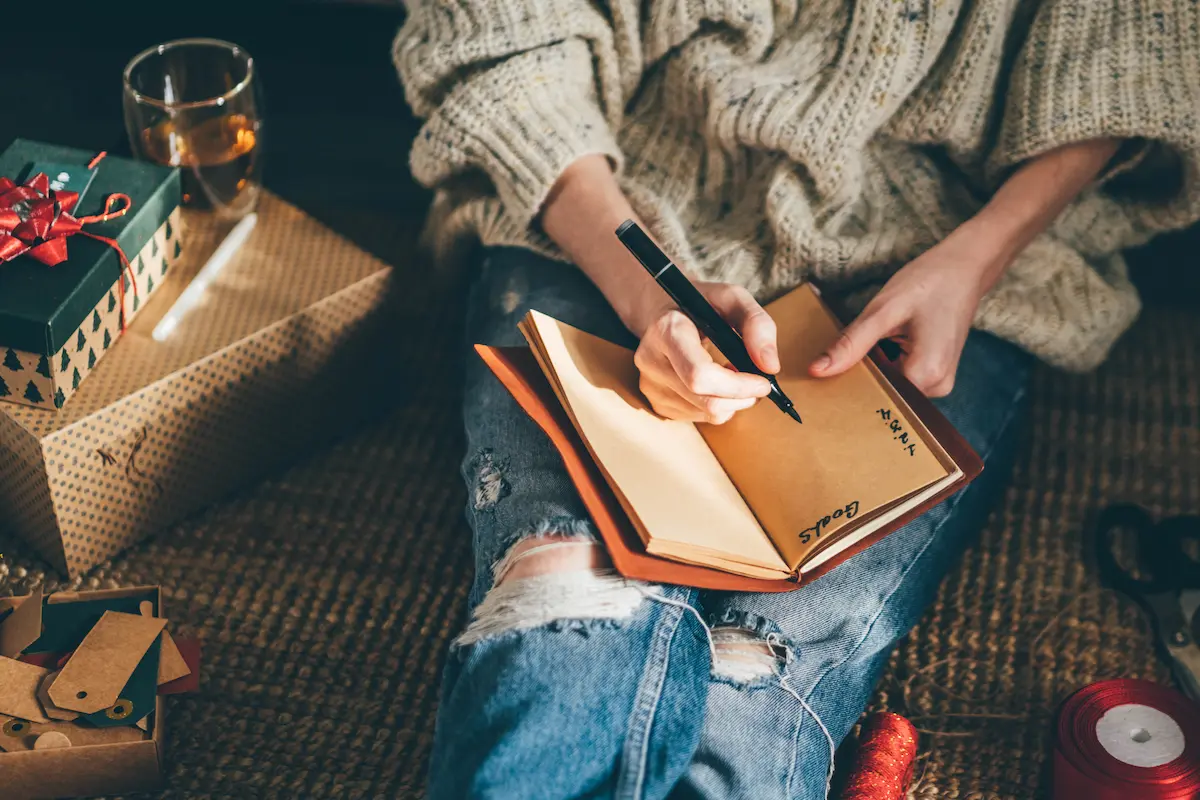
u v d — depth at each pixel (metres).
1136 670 1.22
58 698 1.03
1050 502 1.36
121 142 1.36
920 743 1.15
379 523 1.32
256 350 1.22
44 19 1.82
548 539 0.97
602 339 1.06
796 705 0.99
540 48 1.21
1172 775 1.00
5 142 1.66
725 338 0.99
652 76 1.30
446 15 1.22
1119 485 1.38
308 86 1.79
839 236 1.21
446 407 1.46
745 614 1.01
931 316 1.09
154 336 1.18
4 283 1.07
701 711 0.93
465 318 1.43
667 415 1.01
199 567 1.26
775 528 0.97
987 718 1.18
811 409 1.02
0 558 1.23
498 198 1.29
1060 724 1.06
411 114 1.78
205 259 1.28
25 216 1.10
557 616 0.92
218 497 1.30
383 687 1.18
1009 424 1.20
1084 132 1.14
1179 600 1.22
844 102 1.16
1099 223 1.27
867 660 1.06
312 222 1.35
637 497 0.92
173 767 1.10
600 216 1.17
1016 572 1.30
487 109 1.20
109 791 1.06
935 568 1.11
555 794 0.86
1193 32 1.11
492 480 1.06
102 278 1.11
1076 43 1.14
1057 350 1.22
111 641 1.07
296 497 1.34
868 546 0.97
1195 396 1.48
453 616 1.25
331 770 1.11
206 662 1.18
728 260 1.22
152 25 1.82
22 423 1.09
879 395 1.01
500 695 0.89
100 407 1.11
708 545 0.92
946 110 1.18
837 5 1.17
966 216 1.26
